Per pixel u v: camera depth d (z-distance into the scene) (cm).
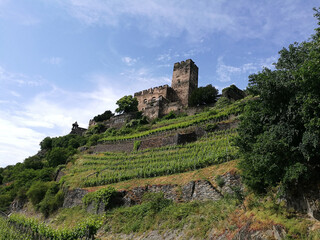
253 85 1447
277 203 1327
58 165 4750
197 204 1773
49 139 7150
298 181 1266
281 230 1055
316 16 1162
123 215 2091
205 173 2141
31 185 3884
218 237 1312
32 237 1891
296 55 1420
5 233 2070
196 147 2931
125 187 2495
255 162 1301
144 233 1756
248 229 1166
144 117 5497
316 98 1084
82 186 3072
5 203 4059
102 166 3544
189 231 1499
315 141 1077
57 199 3133
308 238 989
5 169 6544
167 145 3334
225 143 2686
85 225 1694
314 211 1134
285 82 1275
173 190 2103
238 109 3372
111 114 7206
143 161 3134
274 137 1247
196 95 5325
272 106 1341
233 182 1842
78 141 5888
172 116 5044
